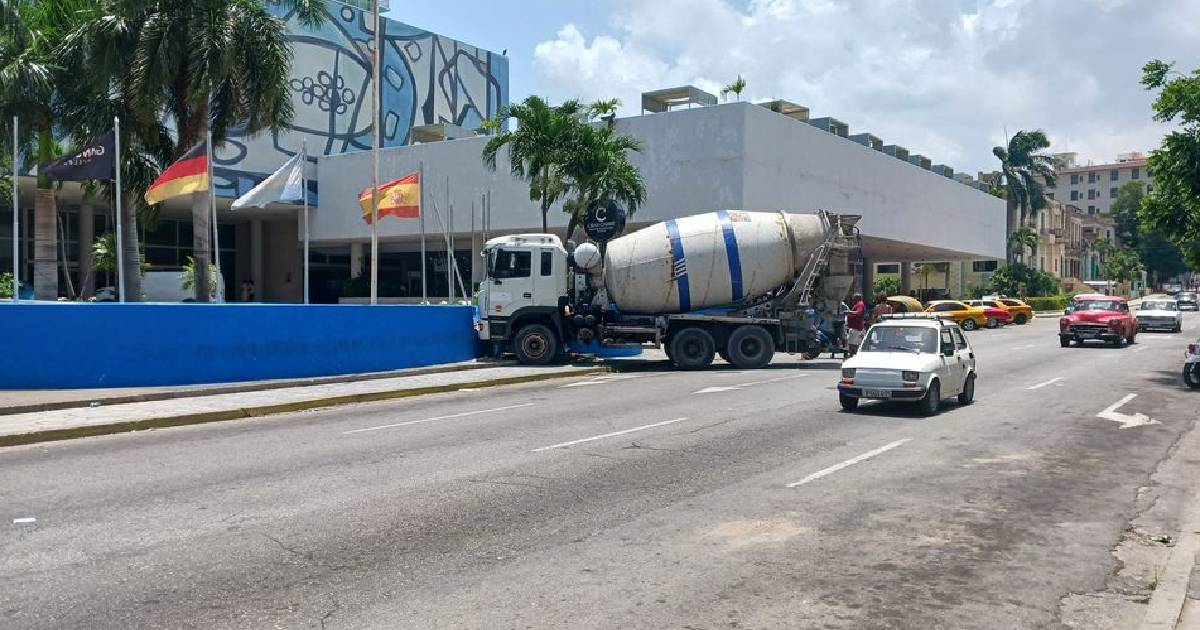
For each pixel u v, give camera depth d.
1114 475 9.76
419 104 61.00
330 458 10.65
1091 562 6.59
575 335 24.05
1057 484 9.23
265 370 19.31
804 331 24.00
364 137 56.88
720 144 36.78
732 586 5.92
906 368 14.10
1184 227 21.97
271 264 57.44
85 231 48.88
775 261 23.55
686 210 37.56
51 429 12.81
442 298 51.00
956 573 6.28
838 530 7.34
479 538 7.03
